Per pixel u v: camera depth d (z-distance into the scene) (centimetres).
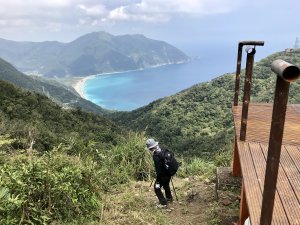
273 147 174
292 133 441
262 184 286
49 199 431
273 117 170
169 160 522
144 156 762
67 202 456
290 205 255
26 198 417
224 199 516
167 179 530
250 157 347
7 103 2902
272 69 164
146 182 695
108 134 2506
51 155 534
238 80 561
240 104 596
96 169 591
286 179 302
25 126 1503
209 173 724
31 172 438
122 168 737
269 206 185
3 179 427
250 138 407
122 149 788
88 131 3166
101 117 4281
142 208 526
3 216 383
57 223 423
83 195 482
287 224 231
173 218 496
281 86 163
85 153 691
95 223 446
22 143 996
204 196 575
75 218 450
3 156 597
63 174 471
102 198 546
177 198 572
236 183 550
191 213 509
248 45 381
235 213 469
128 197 569
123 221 464
